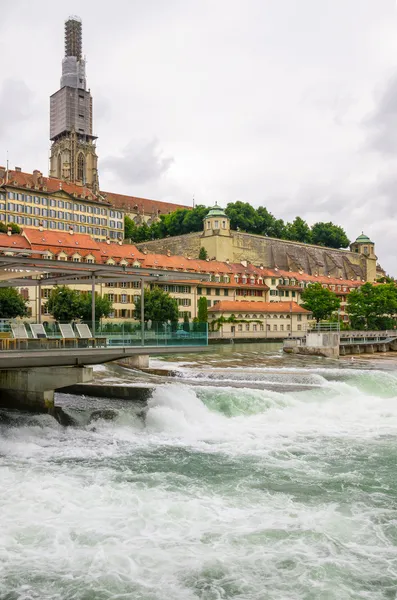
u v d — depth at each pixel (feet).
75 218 507.30
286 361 239.09
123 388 123.75
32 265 101.09
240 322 380.17
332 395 133.80
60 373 104.12
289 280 468.75
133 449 88.99
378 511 62.08
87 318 258.57
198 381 157.38
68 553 50.93
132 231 603.26
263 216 614.75
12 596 44.45
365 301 422.00
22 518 58.03
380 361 256.11
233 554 51.39
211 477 74.23
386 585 46.50
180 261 401.29
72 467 77.92
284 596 44.80
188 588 45.83
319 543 53.83
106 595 44.73
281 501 65.00
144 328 108.37
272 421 110.73
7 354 88.79
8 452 85.10
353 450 89.66
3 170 497.05
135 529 56.29
